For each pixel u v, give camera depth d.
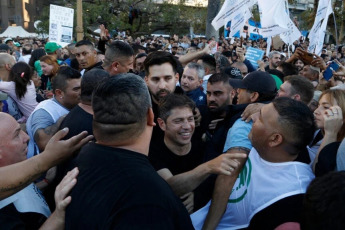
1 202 1.29
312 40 5.05
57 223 1.18
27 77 3.32
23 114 3.42
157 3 23.47
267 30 5.21
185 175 1.49
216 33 9.39
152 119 1.27
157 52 2.40
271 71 4.02
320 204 0.83
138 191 1.05
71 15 6.41
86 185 1.14
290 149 1.42
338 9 17.27
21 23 34.84
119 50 3.12
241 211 1.57
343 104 1.96
